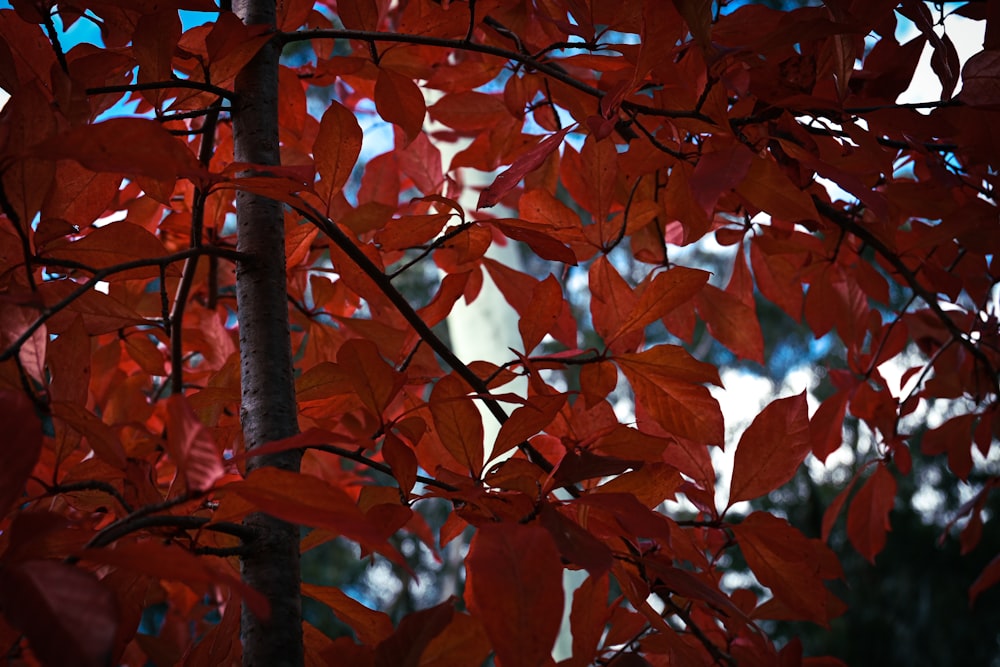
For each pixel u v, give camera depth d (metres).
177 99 1.24
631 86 1.13
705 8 1.07
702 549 1.31
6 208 1.01
